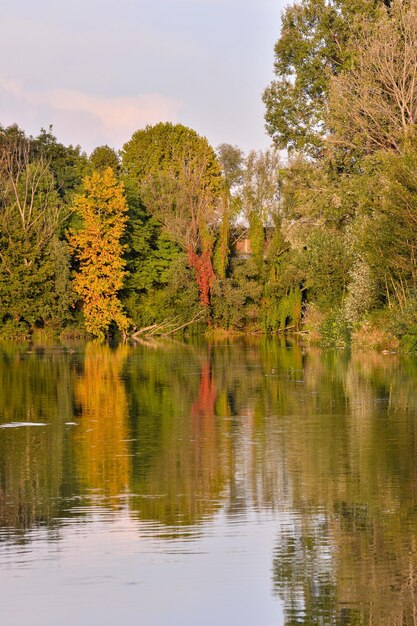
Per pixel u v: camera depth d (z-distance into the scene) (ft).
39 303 277.64
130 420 98.32
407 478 68.95
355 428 90.79
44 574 49.21
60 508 61.31
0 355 203.72
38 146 396.78
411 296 183.11
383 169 196.24
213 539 54.49
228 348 221.87
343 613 44.80
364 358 174.29
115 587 47.65
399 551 52.16
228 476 70.08
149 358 190.60
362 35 236.02
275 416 99.66
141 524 57.36
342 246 221.87
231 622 43.83
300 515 59.16
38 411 105.81
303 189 236.22
